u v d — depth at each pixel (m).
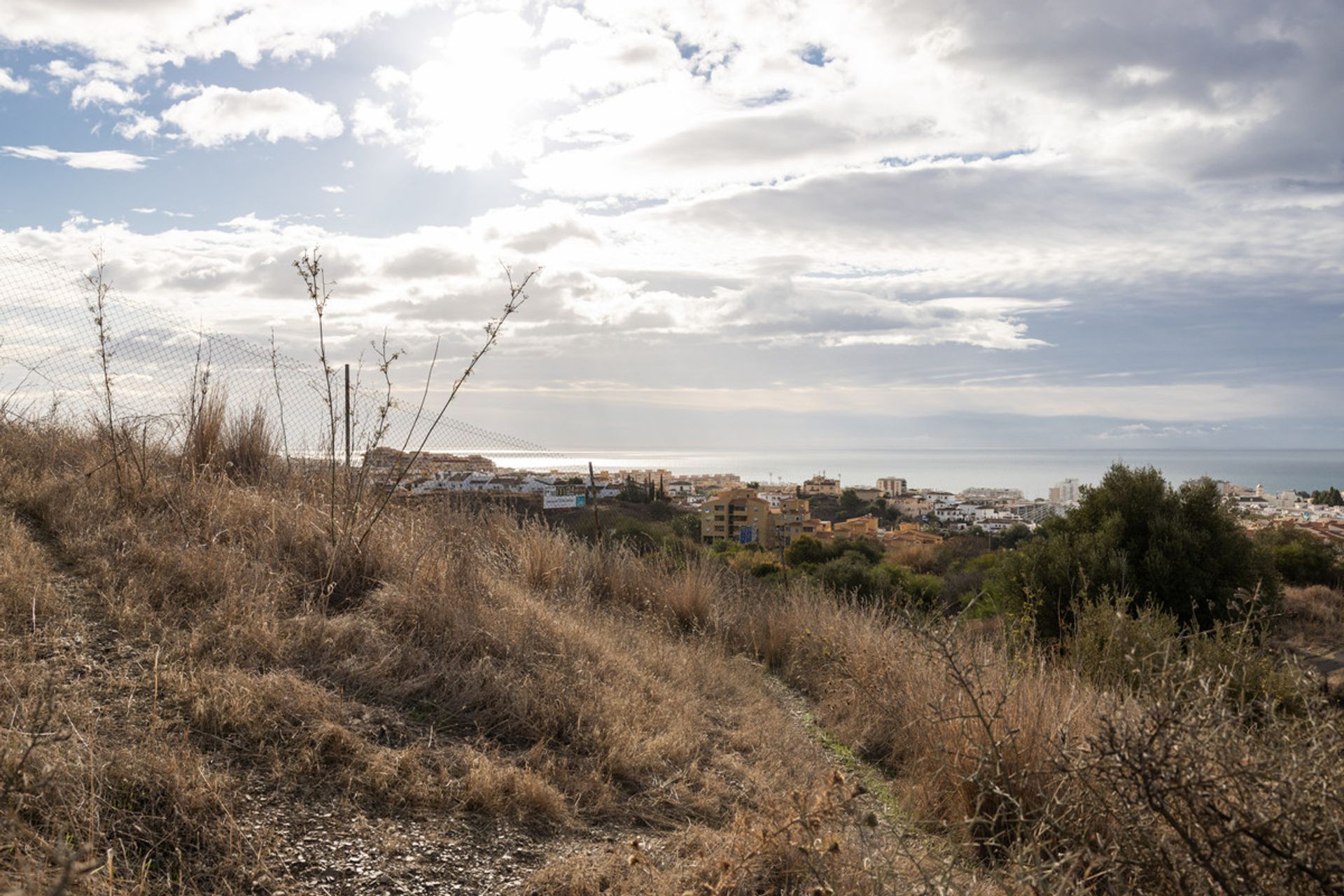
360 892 2.71
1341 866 2.02
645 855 3.06
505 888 2.90
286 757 3.33
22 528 4.73
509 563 7.30
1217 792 2.29
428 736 3.83
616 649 5.67
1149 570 10.66
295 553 5.46
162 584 4.43
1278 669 4.64
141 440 6.64
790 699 6.43
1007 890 2.55
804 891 2.94
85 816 2.59
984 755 3.30
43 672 3.38
